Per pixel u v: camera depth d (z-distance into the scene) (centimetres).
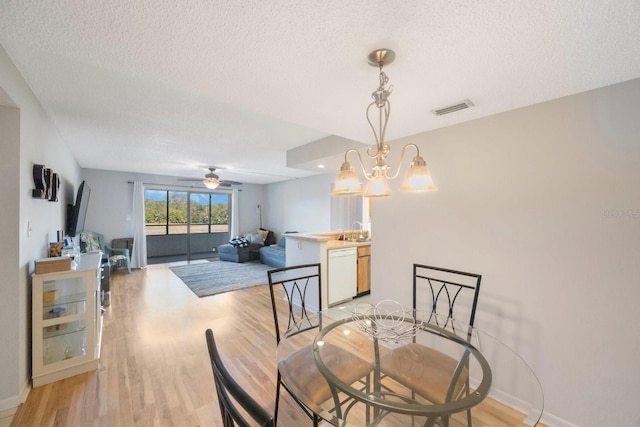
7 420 166
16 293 176
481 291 197
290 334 175
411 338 167
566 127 161
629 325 142
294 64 130
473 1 90
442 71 135
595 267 152
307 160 367
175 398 188
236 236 800
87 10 94
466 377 133
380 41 112
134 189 616
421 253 233
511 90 154
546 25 100
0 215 172
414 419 111
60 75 182
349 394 119
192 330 297
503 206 186
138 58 125
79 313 218
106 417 170
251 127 297
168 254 727
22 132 181
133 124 283
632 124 141
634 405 141
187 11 94
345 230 534
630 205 142
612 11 92
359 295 419
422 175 127
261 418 52
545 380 169
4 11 94
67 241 337
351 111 188
